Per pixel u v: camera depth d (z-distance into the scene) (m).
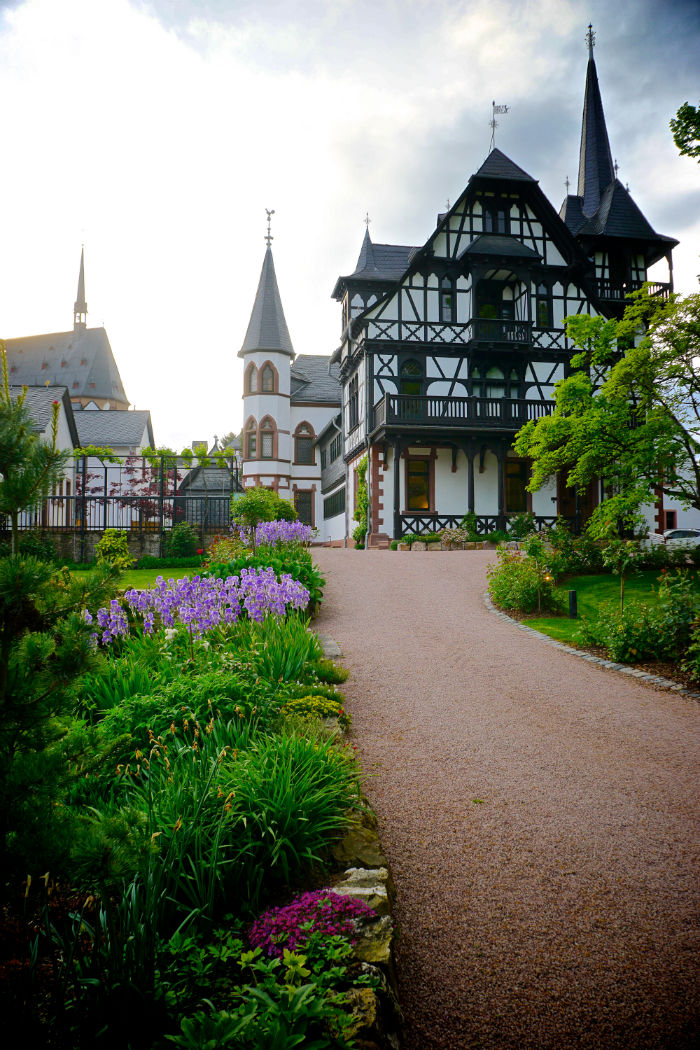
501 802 4.75
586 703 7.20
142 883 2.72
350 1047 2.10
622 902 3.59
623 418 15.70
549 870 3.89
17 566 2.39
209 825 3.18
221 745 4.14
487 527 25.41
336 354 31.19
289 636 7.08
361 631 10.48
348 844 3.63
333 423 33.81
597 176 34.25
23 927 2.38
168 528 24.38
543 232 26.17
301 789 3.61
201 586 7.00
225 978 2.44
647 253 28.56
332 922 2.77
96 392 75.88
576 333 16.48
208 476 38.84
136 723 4.36
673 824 4.46
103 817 2.92
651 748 5.87
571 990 2.94
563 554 16.41
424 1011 2.80
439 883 3.74
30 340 80.38
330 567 16.81
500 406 24.81
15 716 2.42
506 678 8.10
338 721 5.61
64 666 2.51
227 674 5.28
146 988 2.20
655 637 9.08
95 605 2.67
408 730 6.16
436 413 24.42
